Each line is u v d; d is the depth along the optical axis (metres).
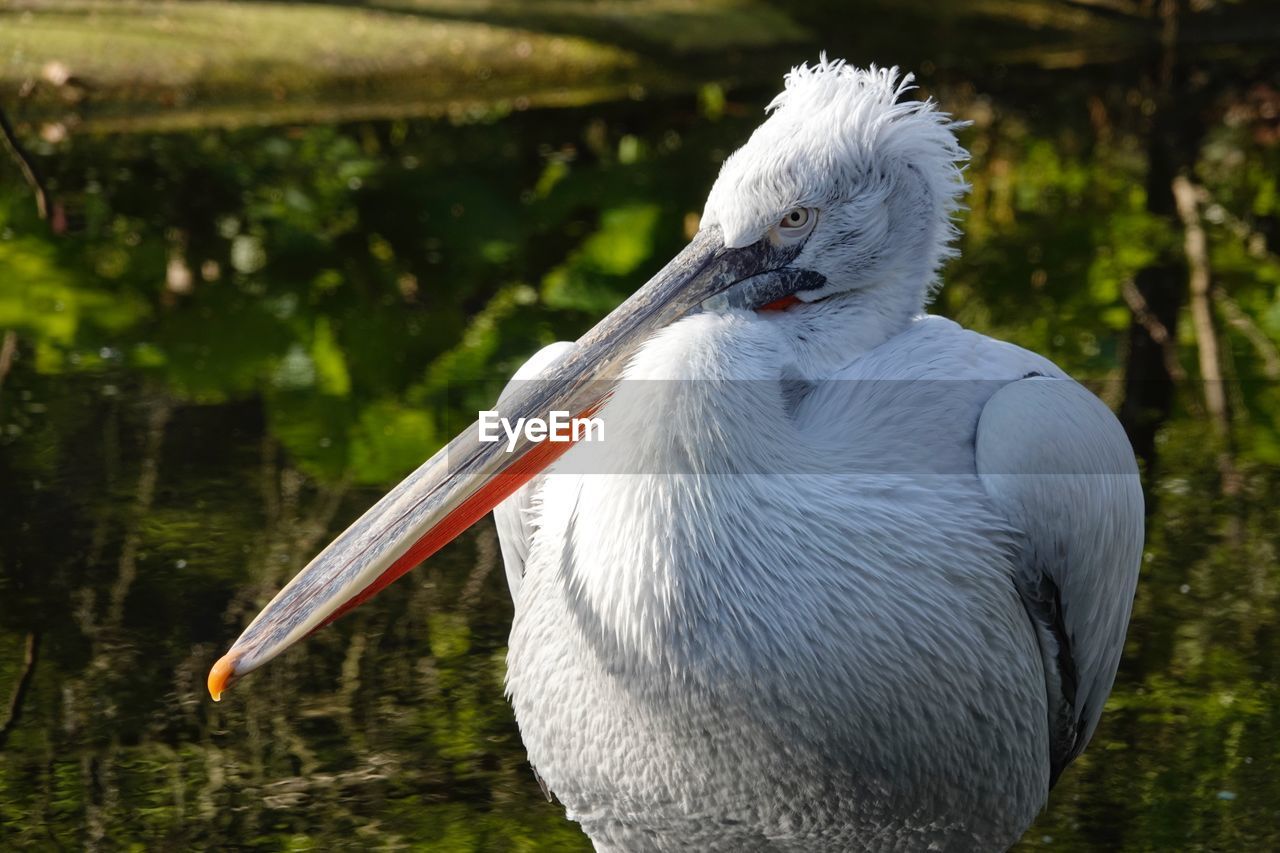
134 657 6.36
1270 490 7.77
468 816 5.48
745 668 4.17
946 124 5.01
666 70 13.74
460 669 6.41
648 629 4.19
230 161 11.57
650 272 10.39
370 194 11.25
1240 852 5.23
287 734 5.94
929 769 4.43
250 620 6.59
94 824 5.38
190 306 9.61
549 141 12.41
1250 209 11.68
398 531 4.51
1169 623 6.65
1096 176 12.30
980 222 11.38
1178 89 14.25
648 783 4.43
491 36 13.57
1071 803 5.54
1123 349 9.39
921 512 4.38
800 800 4.38
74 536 7.18
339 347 9.21
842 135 4.67
